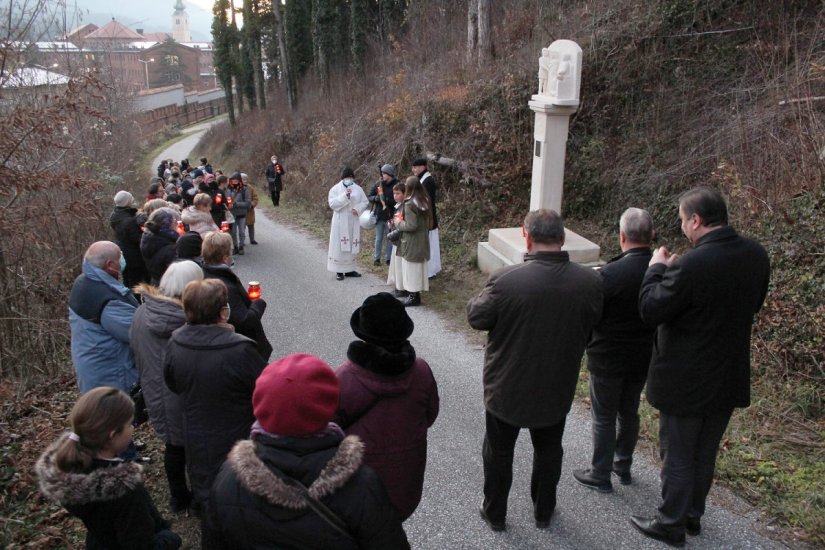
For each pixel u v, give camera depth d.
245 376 3.18
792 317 5.42
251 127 34.19
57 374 6.49
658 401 3.34
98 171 9.04
